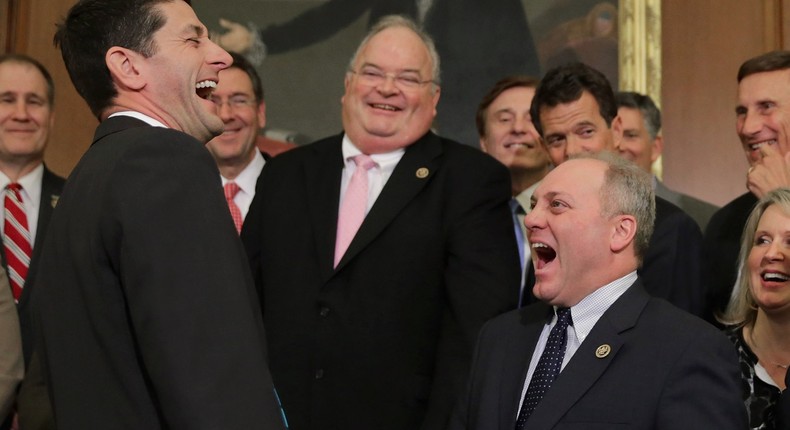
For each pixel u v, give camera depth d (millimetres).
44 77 3801
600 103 3086
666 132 4602
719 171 4559
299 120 4758
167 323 1598
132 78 1892
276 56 4781
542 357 2250
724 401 2025
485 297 2748
